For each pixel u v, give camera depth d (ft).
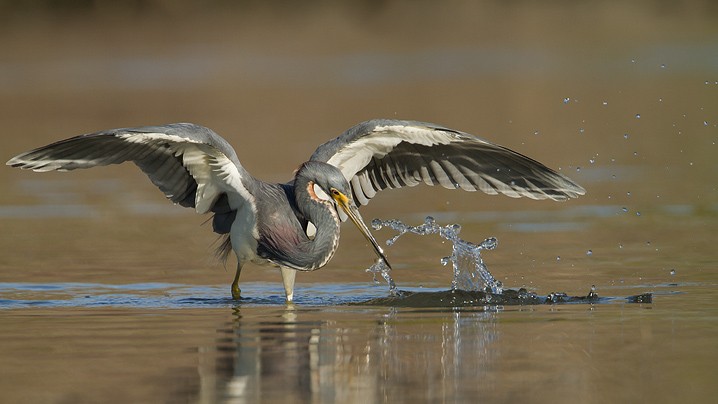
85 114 104.27
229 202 40.83
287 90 120.57
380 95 114.52
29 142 86.63
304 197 40.75
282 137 88.63
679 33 149.48
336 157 42.22
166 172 40.06
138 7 155.22
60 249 53.42
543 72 130.21
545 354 31.17
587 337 33.22
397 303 40.06
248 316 37.81
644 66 129.90
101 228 59.57
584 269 45.65
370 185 43.42
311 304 40.34
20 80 131.13
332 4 163.94
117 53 145.79
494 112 101.19
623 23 158.10
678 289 41.24
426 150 42.42
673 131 89.81
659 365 29.68
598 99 107.96
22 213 64.39
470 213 62.08
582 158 77.41
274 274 47.65
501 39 154.20
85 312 38.81
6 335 34.55
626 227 55.93
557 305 38.81
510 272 45.37
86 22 151.74
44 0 153.69
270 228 40.40
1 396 27.30
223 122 98.53
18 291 43.27
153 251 53.16
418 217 61.11
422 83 124.47
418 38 154.30
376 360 30.68
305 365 30.22
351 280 45.78
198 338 33.83
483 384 28.12
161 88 123.13
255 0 162.09
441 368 29.78
